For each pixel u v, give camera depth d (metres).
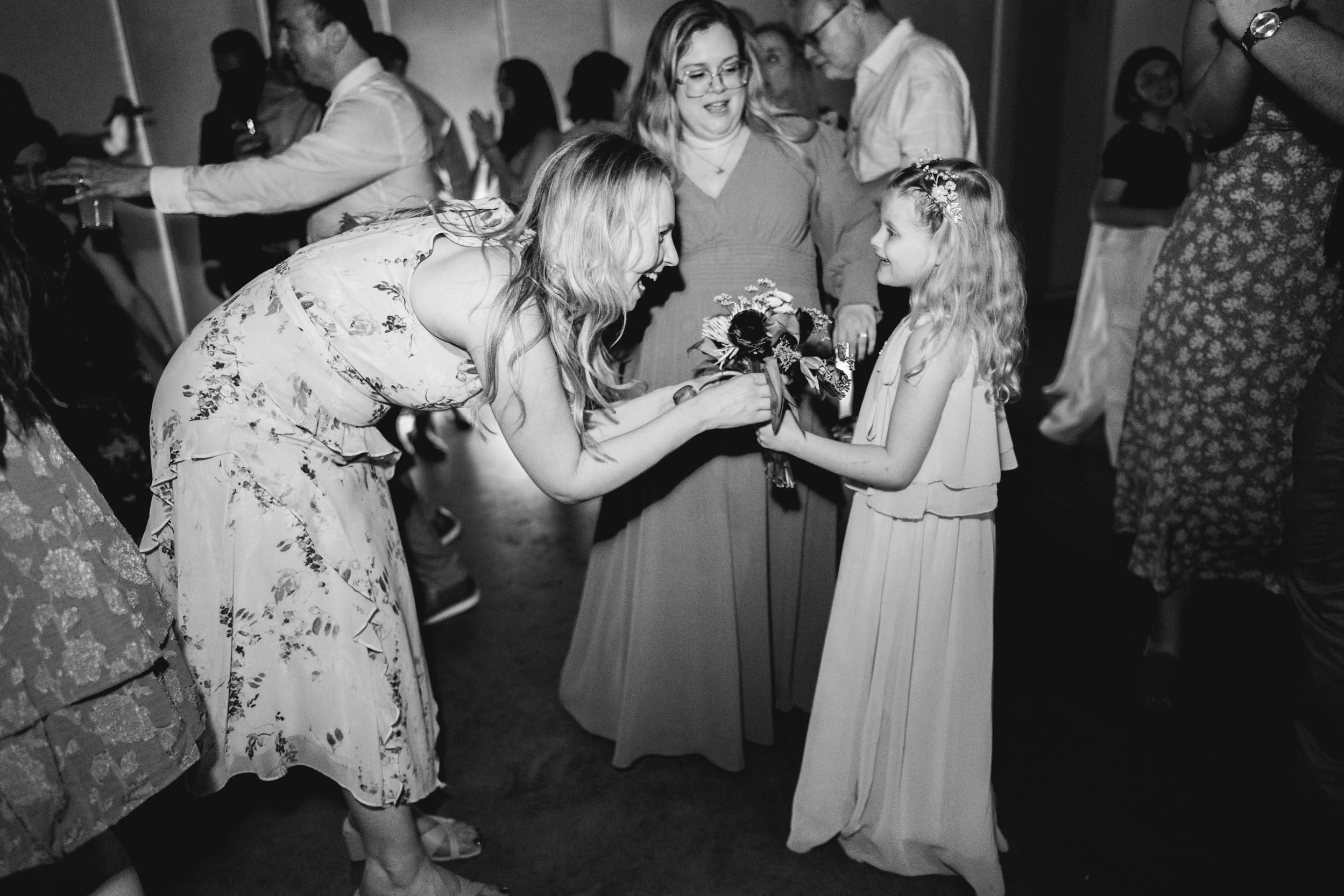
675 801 2.21
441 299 1.52
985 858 1.84
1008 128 6.82
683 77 1.99
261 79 3.22
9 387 1.25
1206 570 2.48
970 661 1.80
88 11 4.84
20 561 1.24
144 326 3.01
